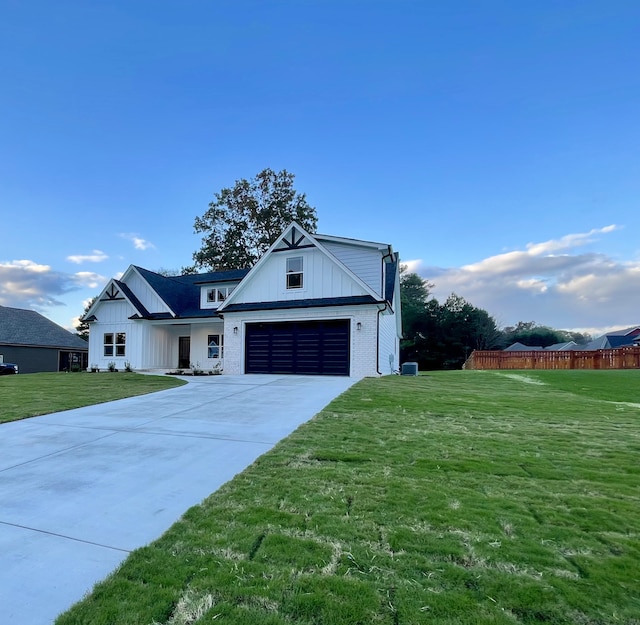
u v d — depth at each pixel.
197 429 6.31
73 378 14.93
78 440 5.72
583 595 2.24
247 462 4.71
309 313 15.55
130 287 21.59
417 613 2.09
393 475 4.19
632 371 19.92
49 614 2.16
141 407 8.27
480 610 2.12
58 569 2.58
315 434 5.87
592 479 4.12
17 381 13.77
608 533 2.97
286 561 2.59
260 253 37.03
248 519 3.20
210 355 20.77
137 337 20.45
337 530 3.00
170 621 2.07
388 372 19.03
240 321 16.73
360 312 14.84
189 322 19.83
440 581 2.37
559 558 2.62
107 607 2.19
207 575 2.45
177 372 18.61
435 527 3.04
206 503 3.54
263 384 12.05
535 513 3.30
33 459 4.88
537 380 15.15
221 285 20.47
